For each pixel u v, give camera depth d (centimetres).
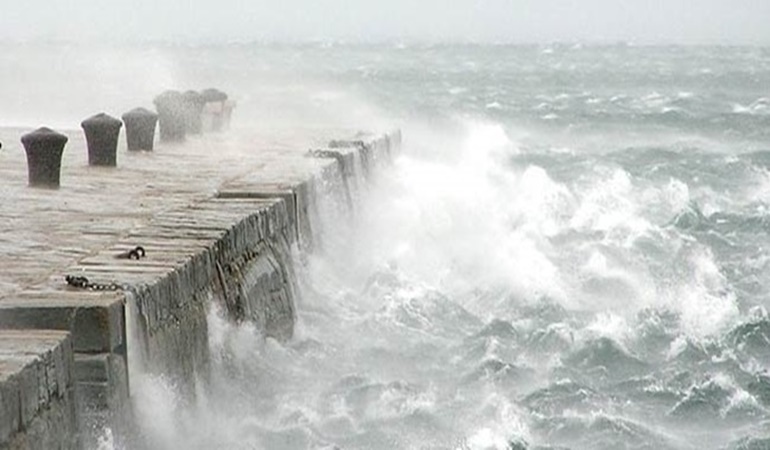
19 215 4528
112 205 4778
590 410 4291
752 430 4200
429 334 5019
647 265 6281
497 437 3978
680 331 5228
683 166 9131
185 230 4144
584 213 7144
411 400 4225
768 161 9406
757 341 5088
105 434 2898
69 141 7419
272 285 4575
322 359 4588
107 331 2944
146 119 6706
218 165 6112
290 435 3894
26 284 3347
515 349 4916
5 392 2447
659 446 4028
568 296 5722
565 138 11450
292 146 7119
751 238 6994
